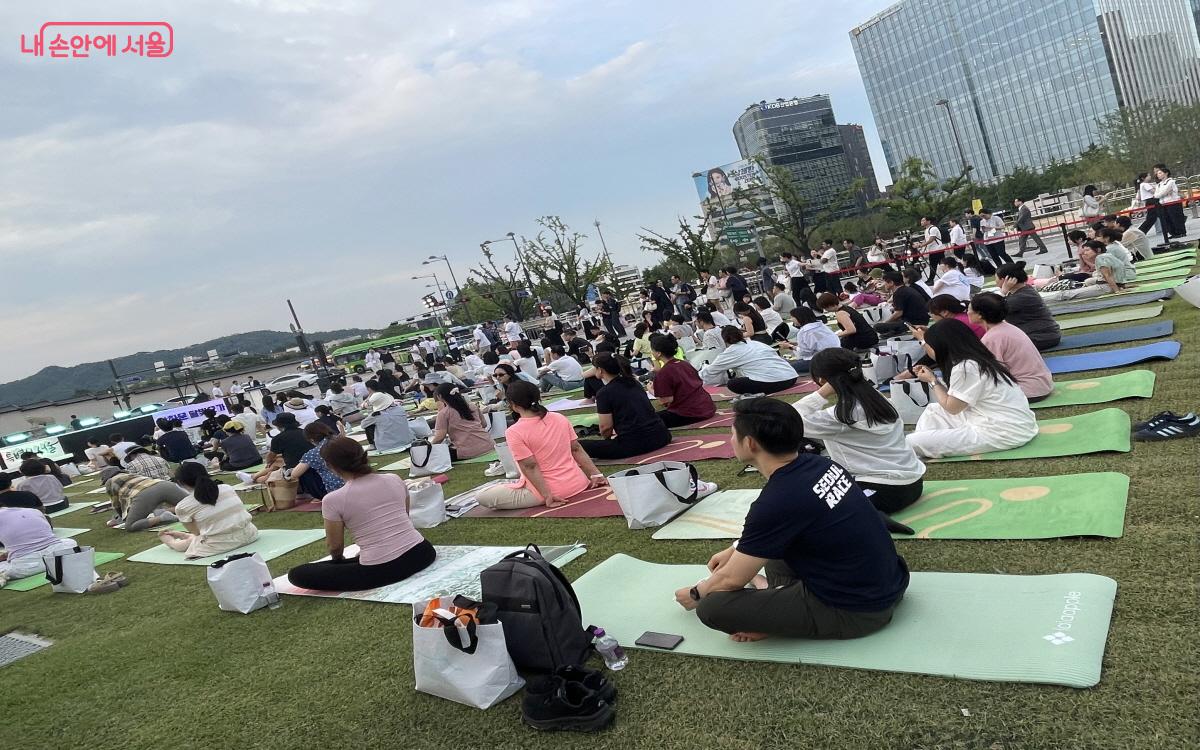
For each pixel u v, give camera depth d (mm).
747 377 8867
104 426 22672
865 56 119875
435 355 28047
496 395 12898
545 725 3014
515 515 6238
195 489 7121
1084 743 2303
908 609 3264
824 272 19312
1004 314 6309
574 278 41500
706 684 3086
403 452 11188
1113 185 43719
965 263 13398
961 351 5141
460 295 49562
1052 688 2568
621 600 4012
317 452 8438
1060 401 5980
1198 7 107062
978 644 2881
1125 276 10711
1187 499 3752
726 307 20266
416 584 4992
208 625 5168
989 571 3488
